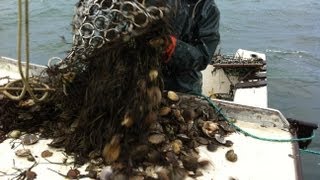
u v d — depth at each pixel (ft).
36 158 7.34
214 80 14.12
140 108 7.10
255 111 8.72
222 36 29.76
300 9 36.65
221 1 37.47
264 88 12.19
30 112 8.26
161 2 7.33
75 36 7.68
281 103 21.18
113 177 6.81
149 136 7.31
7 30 27.71
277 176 7.27
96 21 7.18
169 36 7.47
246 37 29.94
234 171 7.31
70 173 6.94
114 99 7.15
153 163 7.12
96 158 7.27
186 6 10.18
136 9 6.93
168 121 7.86
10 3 32.60
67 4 32.35
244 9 35.65
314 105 21.12
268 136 8.33
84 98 7.75
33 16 29.71
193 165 7.23
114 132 7.14
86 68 7.80
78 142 7.53
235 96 11.68
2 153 7.41
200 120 8.38
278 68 25.31
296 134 8.70
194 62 10.03
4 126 8.11
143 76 7.16
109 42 7.14
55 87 8.24
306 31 31.73
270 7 36.50
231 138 8.20
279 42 29.37
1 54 24.35
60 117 8.12
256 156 7.75
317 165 16.47
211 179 7.09
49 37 26.12
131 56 7.16
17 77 10.14
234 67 13.79
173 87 10.38
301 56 27.22
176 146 7.43
